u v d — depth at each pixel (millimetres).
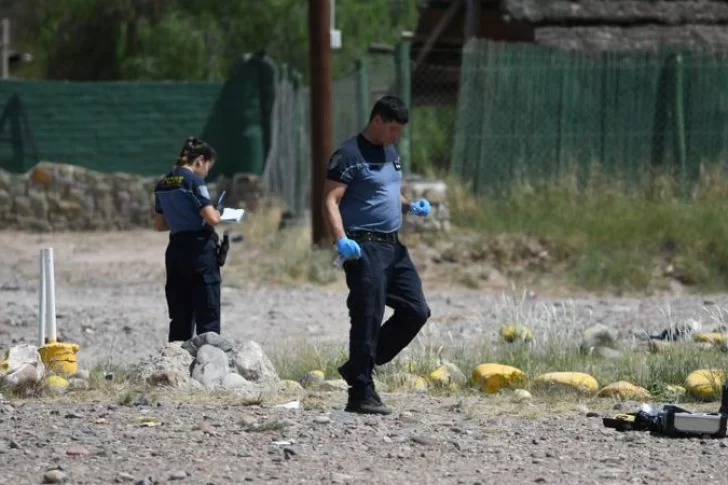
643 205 57156
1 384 27766
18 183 75750
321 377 30453
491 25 73062
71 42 98062
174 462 21172
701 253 52875
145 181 76562
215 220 30312
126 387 28453
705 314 43344
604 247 54062
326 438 23031
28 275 56531
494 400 27984
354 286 24734
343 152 24625
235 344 29844
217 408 26016
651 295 50156
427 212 26562
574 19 65500
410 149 61406
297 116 69562
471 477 20250
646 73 60375
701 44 65812
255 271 54656
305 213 68312
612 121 60469
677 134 60062
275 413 25391
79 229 75875
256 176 75625
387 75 63562
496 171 60219
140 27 96062
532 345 33969
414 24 105062
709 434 23438
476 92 60312
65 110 76125
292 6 96750
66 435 23203
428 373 30844
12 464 21000
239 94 75938
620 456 21875
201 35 95438
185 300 31141
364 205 24688
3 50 107438
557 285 51531
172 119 76625
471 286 51531
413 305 25219
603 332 34906
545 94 60469
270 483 19781
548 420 25391
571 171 59719
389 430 23812
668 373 31062
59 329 40719
